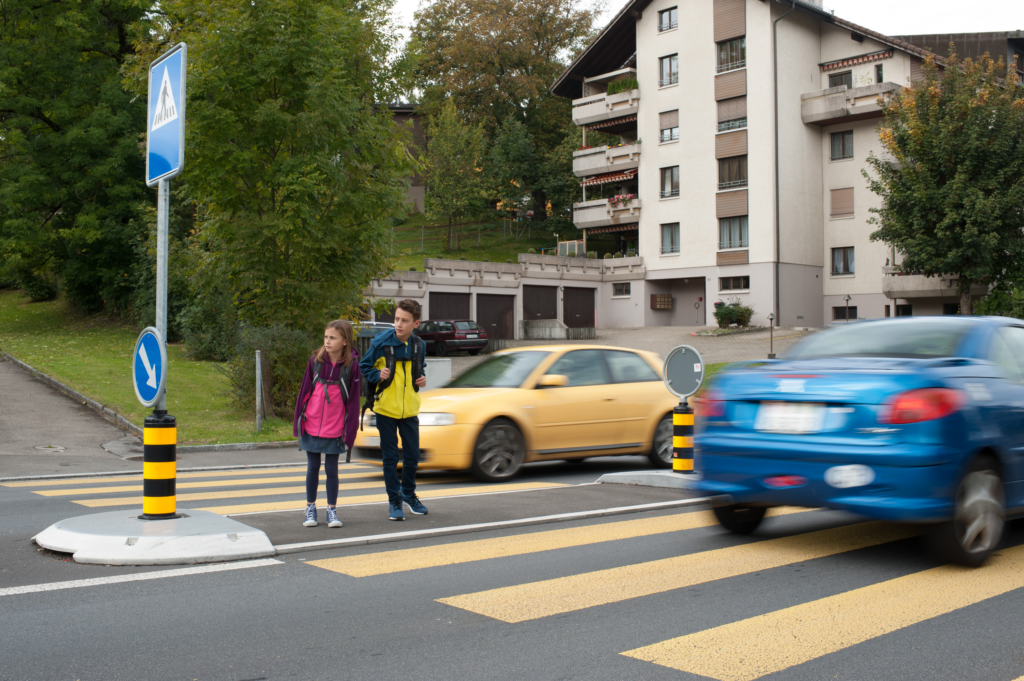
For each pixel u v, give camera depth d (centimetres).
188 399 1930
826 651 395
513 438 999
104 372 2131
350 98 1805
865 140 4166
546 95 6844
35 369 2109
